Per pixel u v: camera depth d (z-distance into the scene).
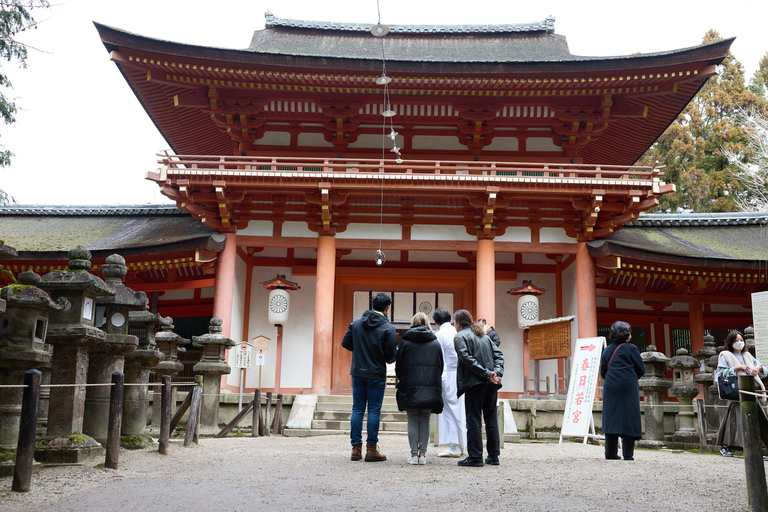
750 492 5.36
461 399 9.11
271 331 21.83
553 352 16.33
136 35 17.78
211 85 19.55
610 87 19.36
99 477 6.81
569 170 18.48
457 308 22.98
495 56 23.47
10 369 7.04
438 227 20.02
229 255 19.53
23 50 17.03
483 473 7.32
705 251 21.28
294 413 16.23
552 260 22.89
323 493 5.96
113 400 7.51
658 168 18.52
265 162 20.00
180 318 23.50
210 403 14.35
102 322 8.80
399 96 20.11
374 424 8.30
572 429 13.06
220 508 5.31
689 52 18.19
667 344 24.36
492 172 18.42
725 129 37.81
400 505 5.46
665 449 12.48
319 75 18.80
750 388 5.50
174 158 18.50
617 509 5.46
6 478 6.54
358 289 22.98
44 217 24.25
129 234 21.92
